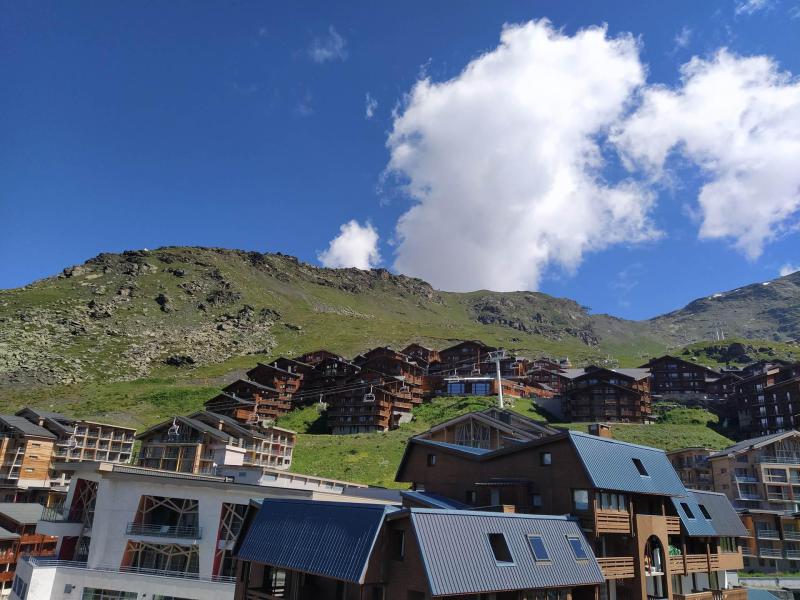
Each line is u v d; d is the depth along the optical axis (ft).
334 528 103.96
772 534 257.55
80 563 175.73
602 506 123.54
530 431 243.19
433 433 254.88
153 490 180.86
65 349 638.53
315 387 542.98
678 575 153.07
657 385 556.51
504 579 95.04
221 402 453.17
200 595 161.79
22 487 323.16
